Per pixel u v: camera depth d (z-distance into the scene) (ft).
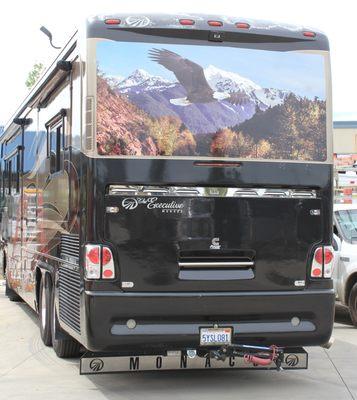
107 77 19.93
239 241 20.33
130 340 19.34
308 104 21.39
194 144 20.30
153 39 20.36
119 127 19.83
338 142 103.24
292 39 21.50
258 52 21.18
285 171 20.92
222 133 20.56
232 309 20.08
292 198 20.90
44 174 27.17
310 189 21.18
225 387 21.81
